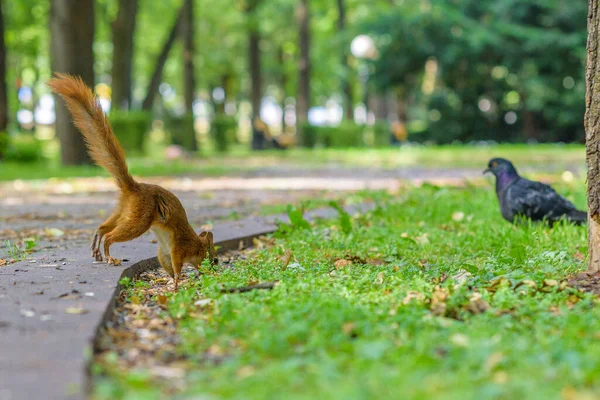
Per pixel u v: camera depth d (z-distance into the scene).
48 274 6.89
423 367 4.13
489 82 40.75
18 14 40.56
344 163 27.84
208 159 31.16
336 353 4.45
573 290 6.20
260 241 9.88
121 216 7.27
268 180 20.22
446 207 11.81
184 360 4.69
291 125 61.66
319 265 7.73
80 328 5.00
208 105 64.31
